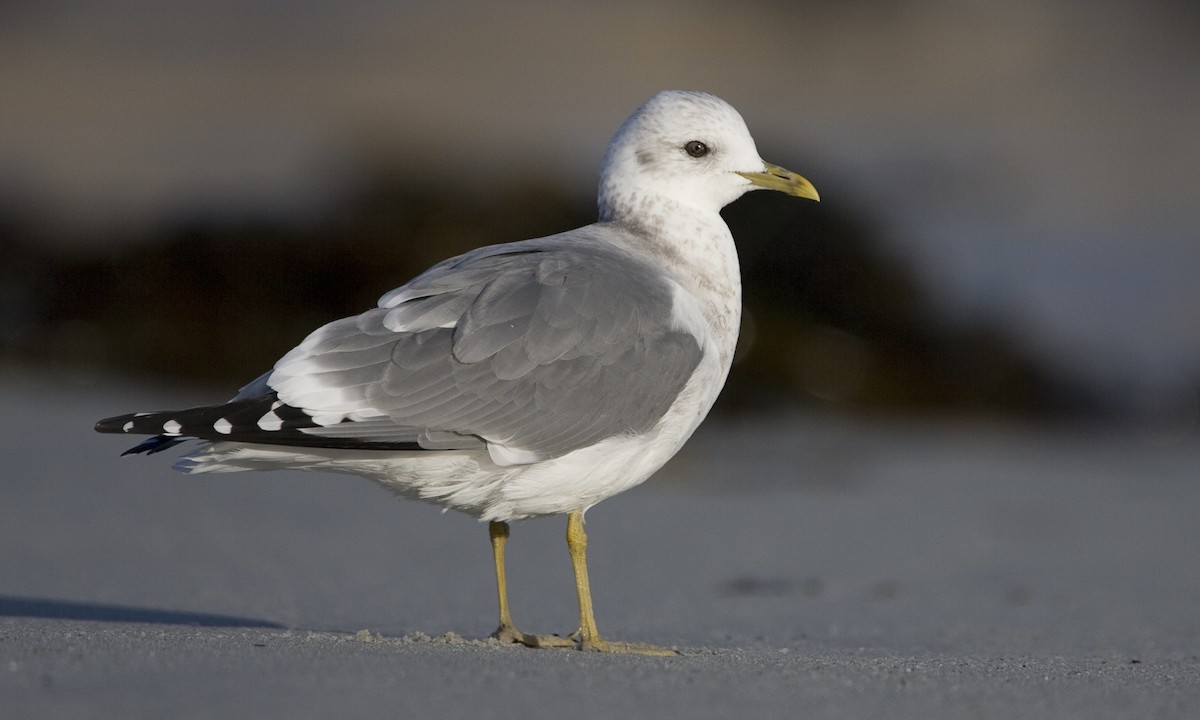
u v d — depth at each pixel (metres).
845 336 19.77
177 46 43.16
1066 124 37.50
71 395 16.11
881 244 20.83
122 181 28.98
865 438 17.95
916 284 20.72
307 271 18.39
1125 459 17.75
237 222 18.88
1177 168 33.44
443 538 11.89
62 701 5.24
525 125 33.66
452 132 22.84
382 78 39.50
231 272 18.31
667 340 7.66
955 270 24.59
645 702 5.64
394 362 7.16
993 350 20.28
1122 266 26.02
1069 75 42.66
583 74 40.72
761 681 6.18
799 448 17.00
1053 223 28.62
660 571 11.26
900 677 6.47
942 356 20.11
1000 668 6.99
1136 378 20.95
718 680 6.14
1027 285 24.44
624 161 8.49
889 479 15.78
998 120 37.81
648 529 12.76
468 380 7.21
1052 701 6.08
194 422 6.79
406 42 43.69
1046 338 21.55
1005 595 10.84
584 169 21.09
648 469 7.80
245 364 17.64
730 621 9.63
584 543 7.75
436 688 5.67
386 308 7.38
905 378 19.67
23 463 13.21
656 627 9.23
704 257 8.38
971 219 28.48
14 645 6.32
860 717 5.62
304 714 5.21
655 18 47.41
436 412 7.13
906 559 12.10
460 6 48.09
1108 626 9.66
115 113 36.09
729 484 15.08
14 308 18.30
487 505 7.52
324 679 5.72
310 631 7.82
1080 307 23.66
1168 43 45.84
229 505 12.52
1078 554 12.48
